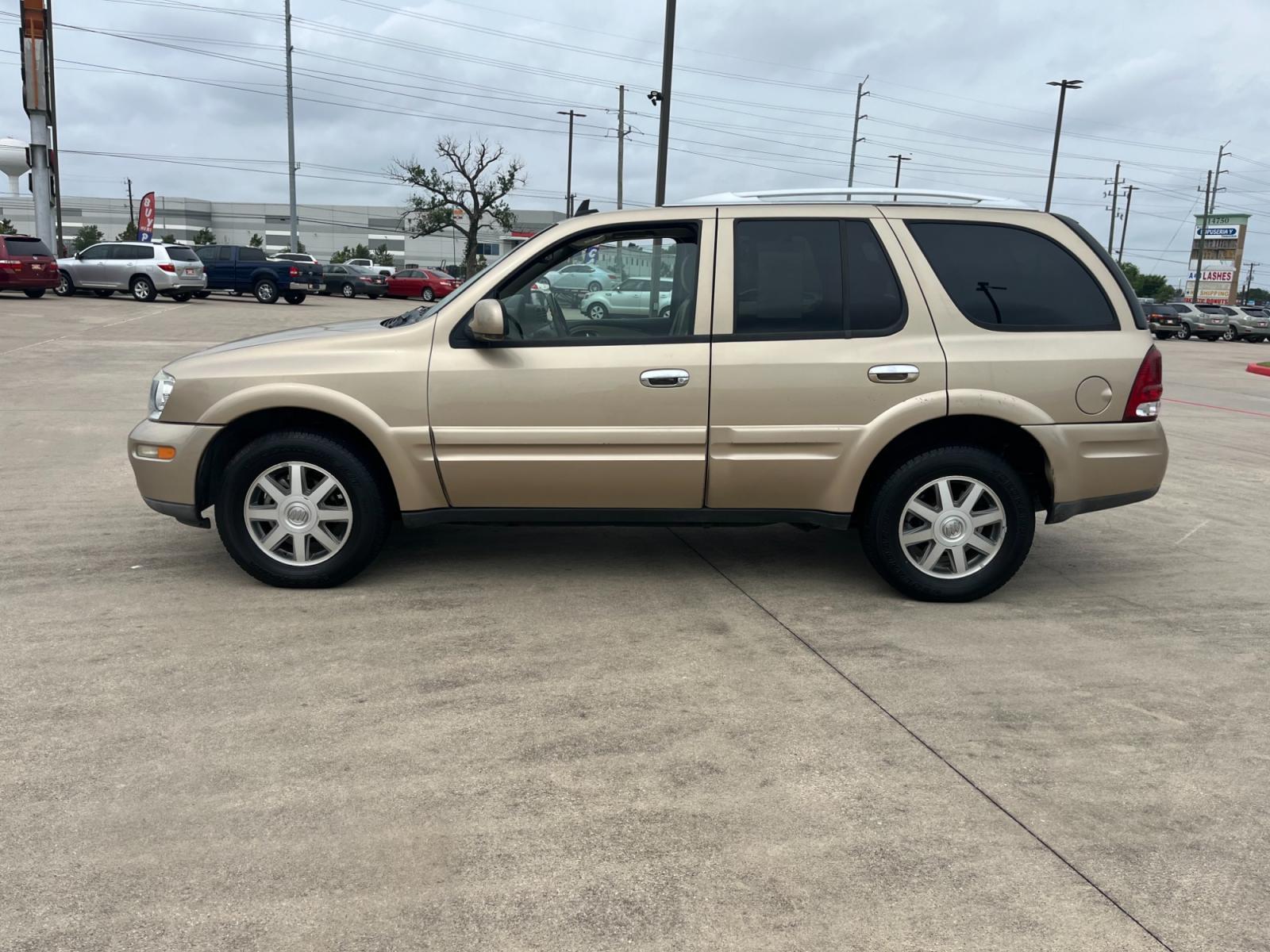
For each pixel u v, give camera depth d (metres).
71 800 2.72
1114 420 4.36
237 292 30.45
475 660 3.76
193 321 20.25
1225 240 85.81
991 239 4.41
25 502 6.05
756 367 4.26
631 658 3.81
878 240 4.36
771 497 4.41
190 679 3.53
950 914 2.32
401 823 2.65
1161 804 2.83
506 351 4.29
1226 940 2.25
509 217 62.69
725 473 4.34
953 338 4.31
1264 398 15.33
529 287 4.35
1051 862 2.54
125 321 19.75
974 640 4.08
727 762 3.02
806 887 2.41
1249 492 7.39
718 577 4.86
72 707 3.29
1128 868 2.52
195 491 4.40
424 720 3.25
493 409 4.29
